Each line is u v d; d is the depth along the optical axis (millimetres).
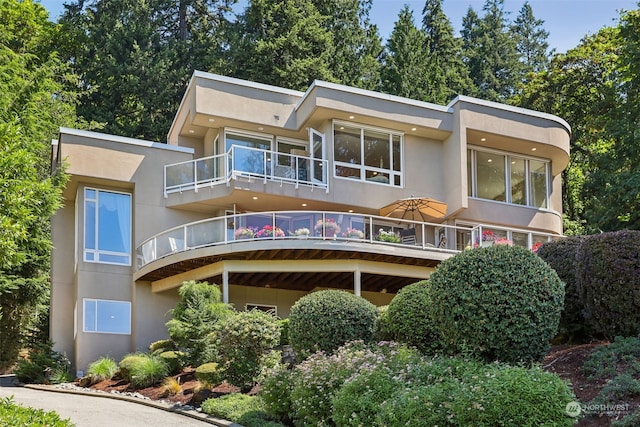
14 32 32031
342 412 11141
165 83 39938
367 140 26094
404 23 41938
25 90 22844
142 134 39656
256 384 16062
